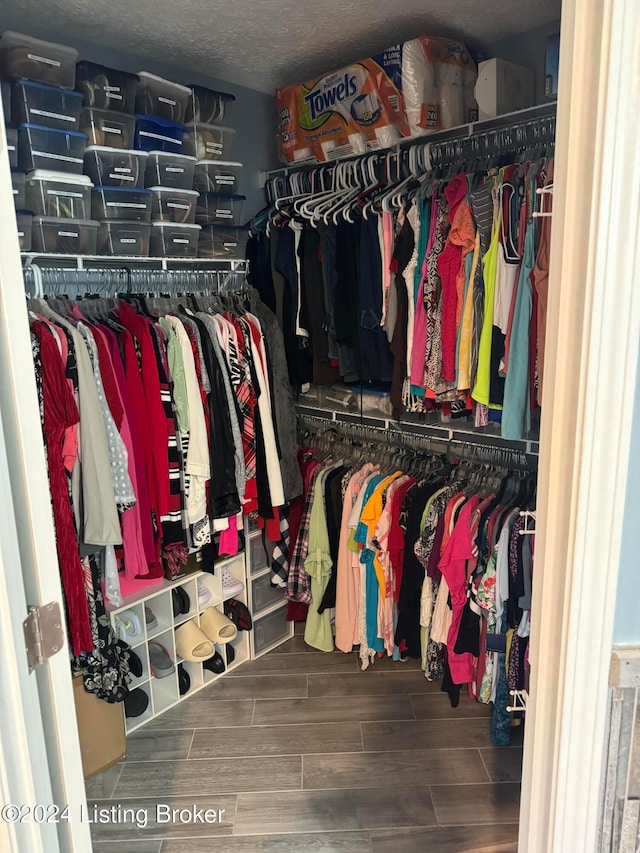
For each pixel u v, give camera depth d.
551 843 1.13
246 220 3.06
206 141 2.54
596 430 0.97
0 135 0.85
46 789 0.95
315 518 2.68
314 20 2.25
